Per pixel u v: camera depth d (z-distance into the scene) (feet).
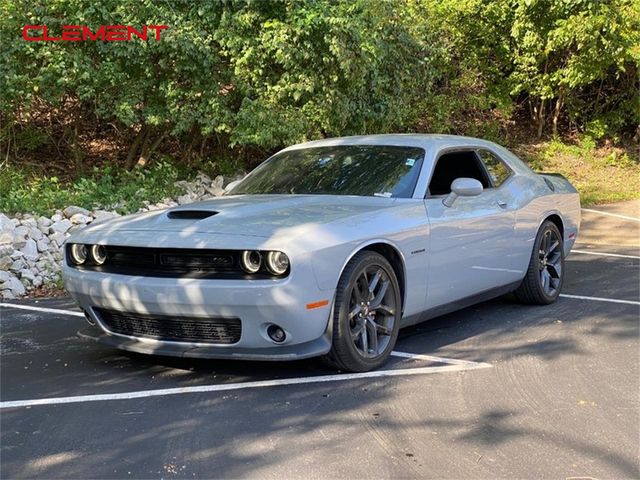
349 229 14.33
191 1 31.73
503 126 58.59
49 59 29.40
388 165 17.53
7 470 10.53
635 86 57.57
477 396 13.67
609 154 58.85
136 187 32.81
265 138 31.53
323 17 30.89
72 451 11.20
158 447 11.32
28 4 29.37
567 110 59.36
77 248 15.52
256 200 16.70
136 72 31.96
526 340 17.83
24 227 26.27
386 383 14.37
